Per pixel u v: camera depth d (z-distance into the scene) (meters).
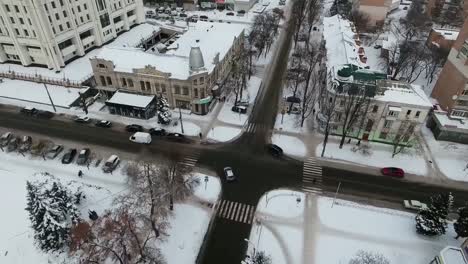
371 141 79.06
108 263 50.78
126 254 48.62
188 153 74.44
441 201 54.88
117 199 60.69
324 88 83.62
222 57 92.62
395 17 157.25
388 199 64.56
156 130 79.81
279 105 91.38
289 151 75.62
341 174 69.94
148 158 72.19
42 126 81.75
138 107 82.31
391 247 55.81
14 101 89.88
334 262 53.34
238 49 108.31
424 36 131.25
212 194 64.38
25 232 56.59
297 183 67.50
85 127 81.81
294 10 148.25
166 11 149.88
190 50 85.94
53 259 52.38
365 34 134.88
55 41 94.31
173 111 88.00
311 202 63.44
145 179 60.53
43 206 51.09
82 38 105.31
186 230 57.50
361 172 70.56
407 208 62.38
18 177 67.00
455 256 50.12
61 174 67.94
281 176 69.06
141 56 88.00
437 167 72.56
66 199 55.34
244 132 81.44
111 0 110.06
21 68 99.62
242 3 150.38
